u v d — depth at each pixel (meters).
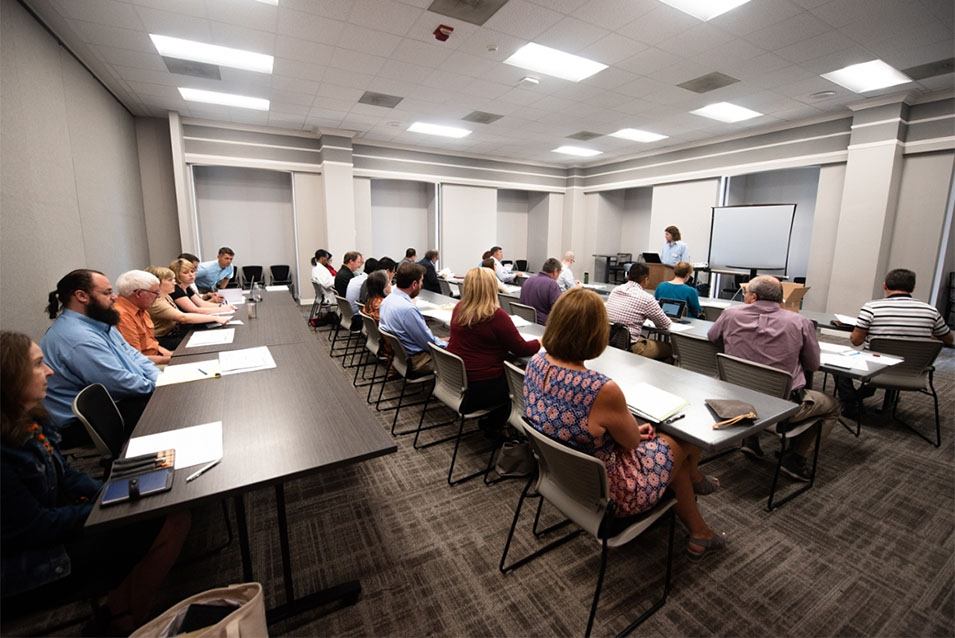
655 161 8.27
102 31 3.56
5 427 1.04
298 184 7.21
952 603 1.54
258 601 1.12
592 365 2.19
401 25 3.49
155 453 1.22
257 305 4.13
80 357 1.78
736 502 2.13
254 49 3.93
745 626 1.45
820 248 5.99
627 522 1.38
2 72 2.69
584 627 1.44
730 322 2.42
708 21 3.38
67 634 1.40
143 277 2.41
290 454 1.27
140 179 6.18
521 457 1.76
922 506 2.10
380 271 3.61
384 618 1.47
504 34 3.63
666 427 1.49
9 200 2.71
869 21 3.36
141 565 1.24
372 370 4.23
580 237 10.11
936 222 5.07
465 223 9.00
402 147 8.02
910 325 2.71
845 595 1.57
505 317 2.27
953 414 3.20
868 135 5.27
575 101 5.37
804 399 2.14
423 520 1.98
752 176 7.90
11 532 1.03
